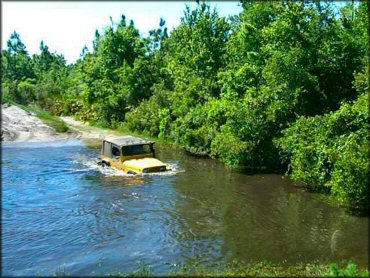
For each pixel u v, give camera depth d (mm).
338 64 20969
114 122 42094
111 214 14938
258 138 21625
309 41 21188
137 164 20875
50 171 21906
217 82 28812
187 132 27125
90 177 20359
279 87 20750
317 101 21656
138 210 15320
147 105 37844
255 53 24359
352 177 14203
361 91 17750
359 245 11969
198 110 27422
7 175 21125
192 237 12758
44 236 13008
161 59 45188
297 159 17656
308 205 15773
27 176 20875
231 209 15391
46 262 11117
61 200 16719
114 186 18562
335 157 15266
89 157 26078
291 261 10969
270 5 25734
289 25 20984
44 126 38031
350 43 20953
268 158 22047
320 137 16906
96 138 35031
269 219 14305
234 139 21453
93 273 10367
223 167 22703
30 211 15453
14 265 10914
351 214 14711
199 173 21094
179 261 11039
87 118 46500
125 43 47719
